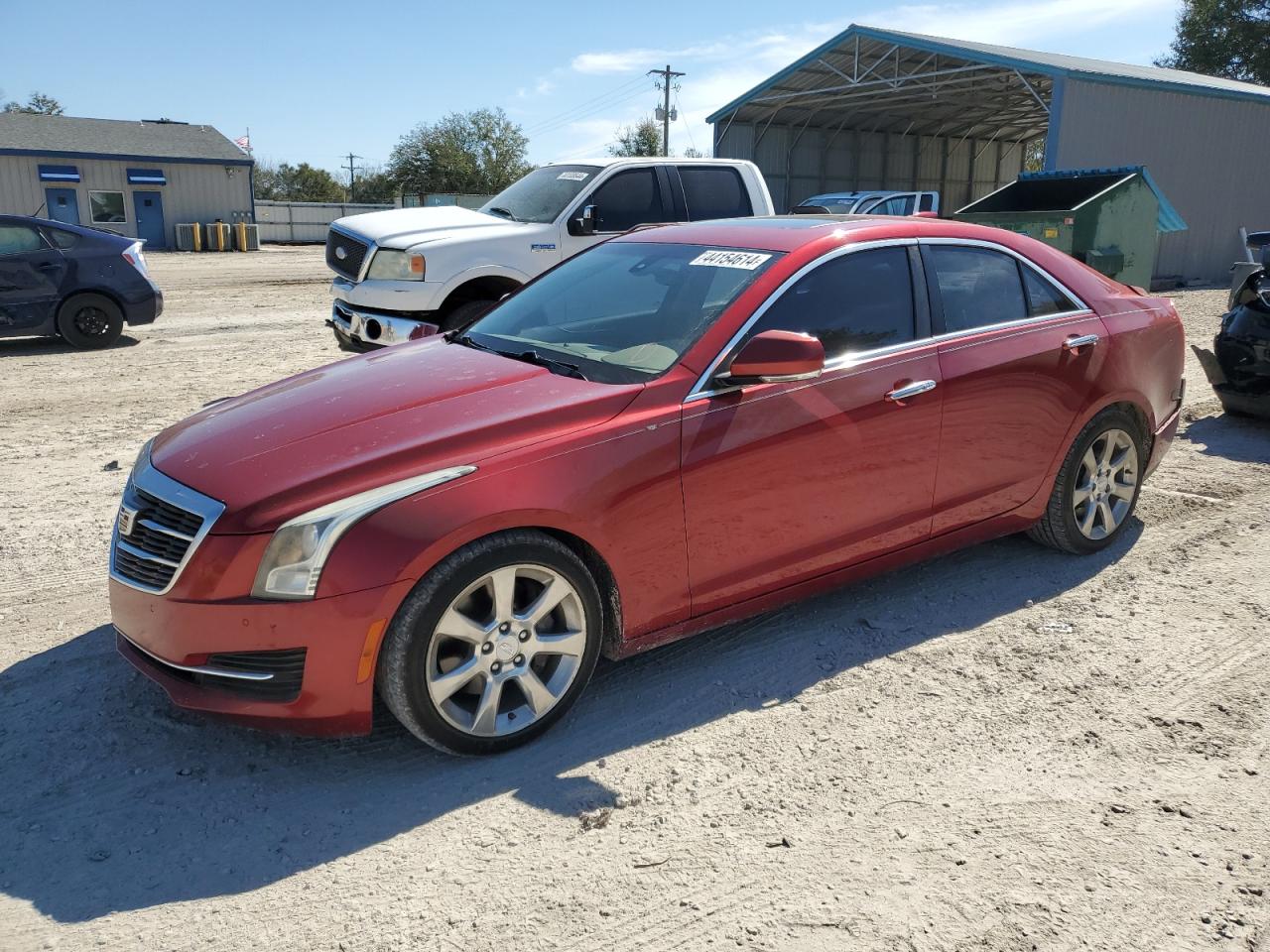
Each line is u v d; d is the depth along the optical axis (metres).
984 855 2.65
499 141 66.25
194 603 2.85
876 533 3.89
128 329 13.12
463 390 3.42
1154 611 4.17
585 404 3.25
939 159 41.06
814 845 2.70
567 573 3.13
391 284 8.01
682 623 3.48
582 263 4.51
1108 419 4.59
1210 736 3.24
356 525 2.82
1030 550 4.85
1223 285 21.16
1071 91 20.50
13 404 8.29
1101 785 2.97
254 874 2.61
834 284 3.80
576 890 2.54
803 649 3.87
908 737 3.24
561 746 3.21
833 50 28.23
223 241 37.94
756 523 3.53
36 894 2.52
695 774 3.04
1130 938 2.35
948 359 3.97
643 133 62.22
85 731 3.28
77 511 5.48
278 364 10.26
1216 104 22.31
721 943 2.35
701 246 4.12
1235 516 5.30
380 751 3.19
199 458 3.14
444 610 2.92
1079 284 4.60
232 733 3.28
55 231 11.21
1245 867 2.60
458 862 2.65
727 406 3.42
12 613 4.17
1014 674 3.65
